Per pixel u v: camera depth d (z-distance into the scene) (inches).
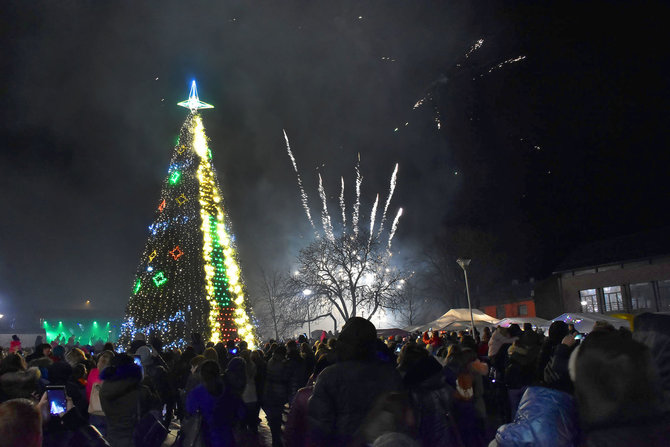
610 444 97.7
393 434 111.4
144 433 297.9
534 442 139.5
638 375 99.3
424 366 240.4
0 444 108.1
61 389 230.5
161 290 1080.2
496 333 509.4
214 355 390.3
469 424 305.1
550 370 153.0
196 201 1127.0
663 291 1499.8
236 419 327.0
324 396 185.5
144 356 539.8
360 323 195.5
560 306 1803.6
